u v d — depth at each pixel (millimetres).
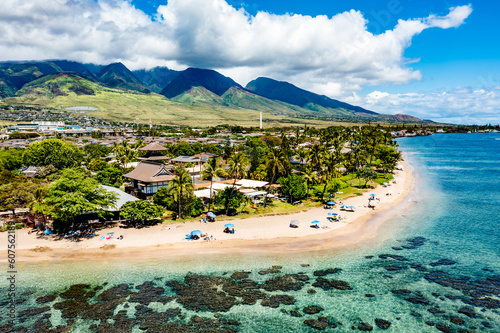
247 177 107875
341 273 47719
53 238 58500
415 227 68312
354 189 107000
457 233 64625
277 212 76625
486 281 45125
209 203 78438
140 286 43812
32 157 128375
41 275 46312
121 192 76500
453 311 38156
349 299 40812
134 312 37875
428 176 137000
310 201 88938
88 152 181750
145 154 135250
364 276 46812
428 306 39219
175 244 57000
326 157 108438
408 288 43406
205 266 49625
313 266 50000
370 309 38625
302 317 36969
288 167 101375
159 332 34125
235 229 64875
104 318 36562
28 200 65812
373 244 58844
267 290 42938
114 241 57500
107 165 121188
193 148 185750
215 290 42875
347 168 139750
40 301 40094
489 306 39094
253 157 144500
